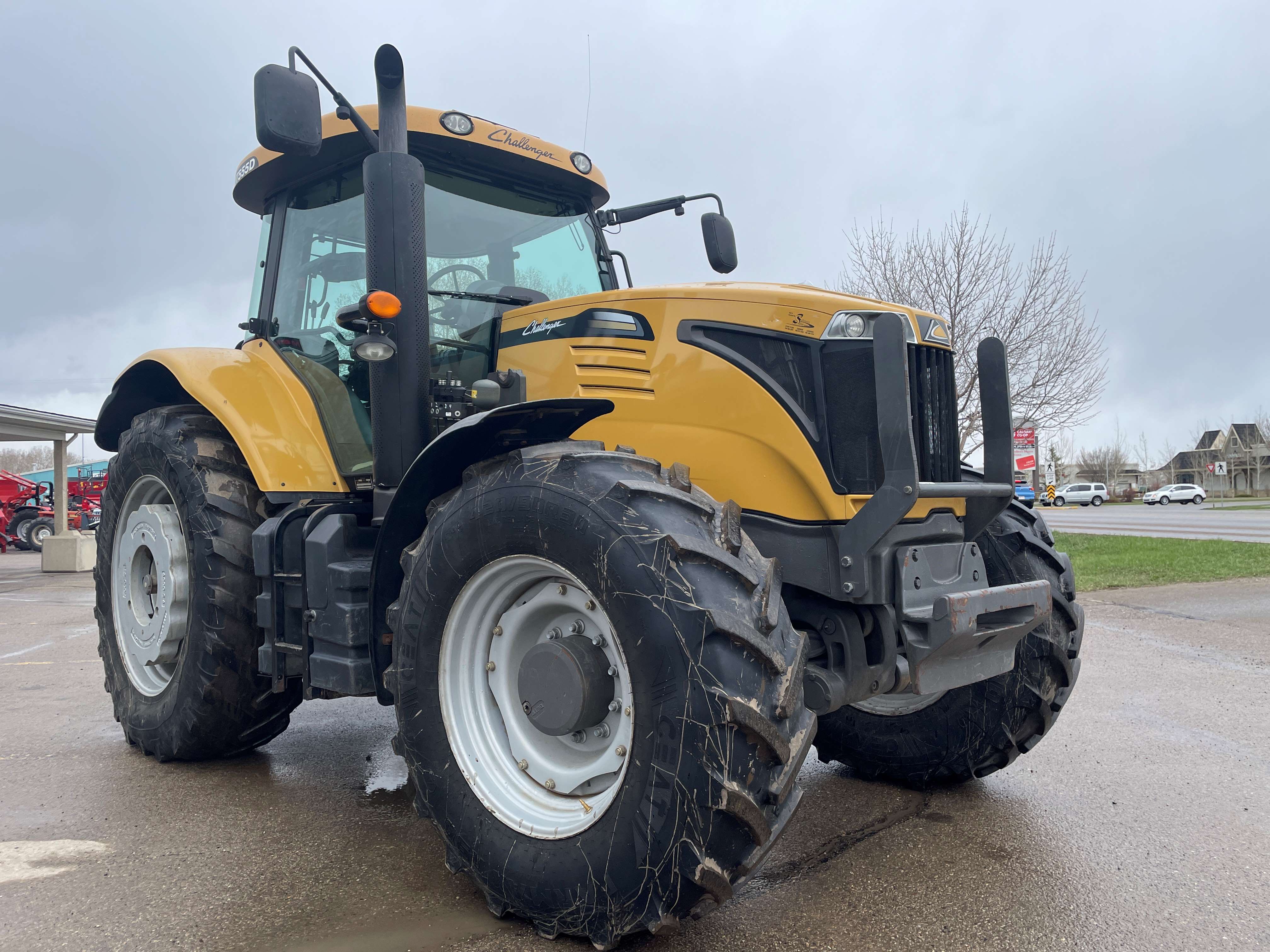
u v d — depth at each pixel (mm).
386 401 2666
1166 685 4535
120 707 3510
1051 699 2855
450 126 3055
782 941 1932
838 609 2326
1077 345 13547
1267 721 3865
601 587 1868
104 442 4211
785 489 2324
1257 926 2006
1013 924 2012
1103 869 2334
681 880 1718
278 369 3305
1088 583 8922
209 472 3180
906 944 1915
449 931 1983
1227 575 9469
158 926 2004
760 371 2387
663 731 1746
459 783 2117
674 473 2031
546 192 3471
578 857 1852
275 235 3537
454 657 2180
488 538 2078
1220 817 2734
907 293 13758
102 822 2703
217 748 3236
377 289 2639
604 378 2646
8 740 3693
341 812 2801
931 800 2941
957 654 2238
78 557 13852
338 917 2053
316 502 3006
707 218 3570
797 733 1819
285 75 2400
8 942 1930
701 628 1742
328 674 2568
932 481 2420
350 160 3244
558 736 2074
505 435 2271
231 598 3057
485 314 3070
